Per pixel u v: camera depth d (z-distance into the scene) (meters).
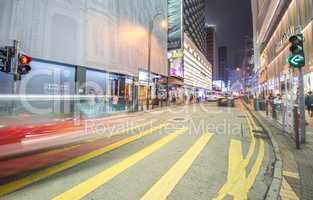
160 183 3.92
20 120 9.98
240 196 3.45
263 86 50.12
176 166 4.82
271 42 39.72
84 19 16.28
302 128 6.52
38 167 4.71
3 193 3.46
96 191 3.58
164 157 5.49
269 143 7.00
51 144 6.70
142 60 27.17
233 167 4.75
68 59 14.70
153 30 31.39
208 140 7.46
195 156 5.57
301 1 21.89
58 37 13.98
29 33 12.10
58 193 3.49
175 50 46.47
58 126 9.27
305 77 20.97
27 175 4.25
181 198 3.36
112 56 19.95
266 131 8.94
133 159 5.32
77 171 4.49
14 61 8.55
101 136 8.21
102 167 4.75
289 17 26.44
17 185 3.78
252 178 4.16
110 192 3.54
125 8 22.75
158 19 33.91
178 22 46.62
